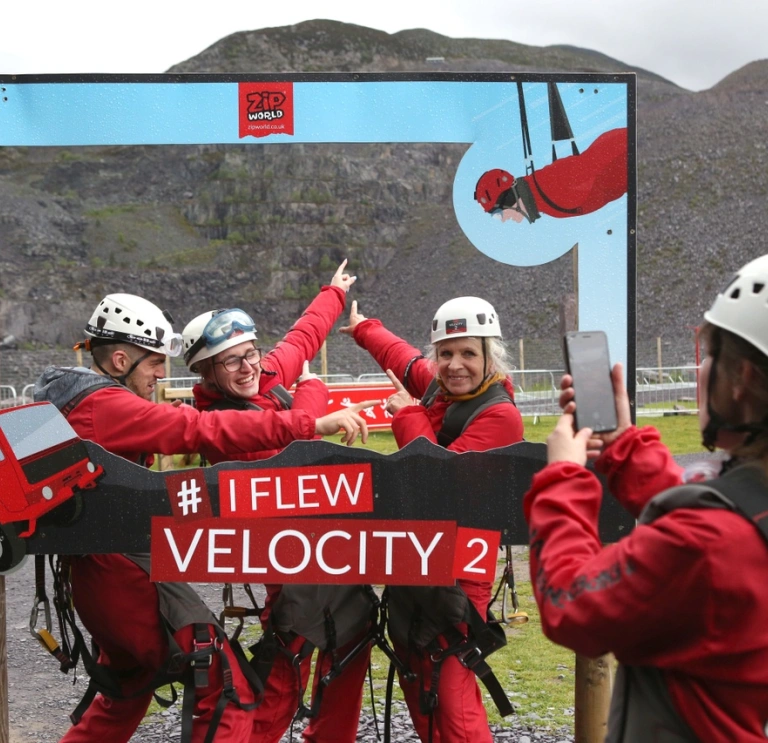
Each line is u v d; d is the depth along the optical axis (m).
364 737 3.72
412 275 59.72
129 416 2.50
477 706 2.72
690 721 1.33
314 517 2.53
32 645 5.21
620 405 1.60
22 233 62.59
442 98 2.89
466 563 2.51
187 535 2.53
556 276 49.50
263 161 69.75
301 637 2.74
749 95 68.94
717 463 1.45
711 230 54.50
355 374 27.72
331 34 101.00
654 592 1.25
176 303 61.44
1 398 16.52
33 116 2.87
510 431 2.67
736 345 1.32
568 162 2.90
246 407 2.83
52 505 2.52
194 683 2.52
